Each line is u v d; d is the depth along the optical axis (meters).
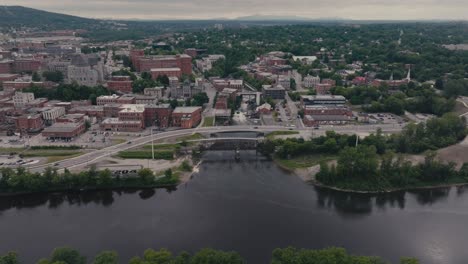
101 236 193.50
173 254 178.12
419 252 181.12
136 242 188.00
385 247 185.12
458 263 172.75
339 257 149.88
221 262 147.88
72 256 151.38
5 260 149.00
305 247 185.00
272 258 166.12
